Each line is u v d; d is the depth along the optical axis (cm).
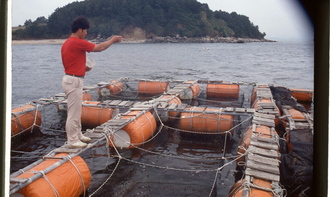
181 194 589
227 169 709
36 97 1639
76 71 575
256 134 736
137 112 909
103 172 684
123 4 14750
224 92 1565
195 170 701
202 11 17075
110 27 14288
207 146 864
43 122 1065
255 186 478
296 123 899
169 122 1069
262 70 3083
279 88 1420
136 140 809
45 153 798
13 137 891
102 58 4819
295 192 562
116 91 1636
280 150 780
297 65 3638
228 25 17988
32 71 2809
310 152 652
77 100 586
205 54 6175
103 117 1009
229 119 916
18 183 445
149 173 681
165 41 15350
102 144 852
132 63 3884
